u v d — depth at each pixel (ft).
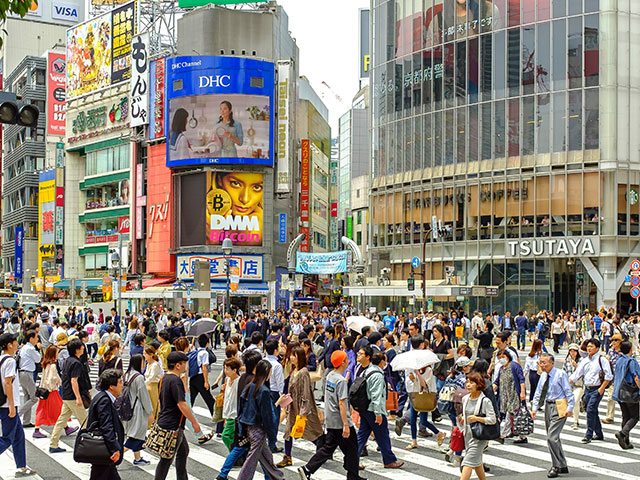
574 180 161.79
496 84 171.63
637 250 159.33
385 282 173.68
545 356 37.63
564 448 44.57
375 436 38.29
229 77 212.43
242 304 221.05
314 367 53.06
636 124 161.38
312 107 288.92
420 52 186.60
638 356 103.60
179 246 217.97
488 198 171.94
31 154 310.45
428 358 41.01
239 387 32.01
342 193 390.83
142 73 230.27
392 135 193.77
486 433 30.73
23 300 188.55
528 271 166.40
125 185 242.78
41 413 43.01
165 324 104.01
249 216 213.87
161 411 31.37
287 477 36.65
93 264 259.60
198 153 212.43
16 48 360.69
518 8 169.07
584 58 162.09
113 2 281.13
